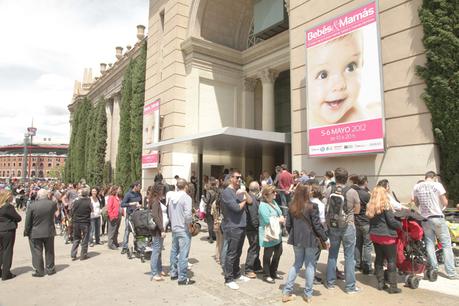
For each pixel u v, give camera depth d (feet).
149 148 59.57
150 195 22.65
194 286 19.92
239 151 61.11
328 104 33.71
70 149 142.72
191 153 62.95
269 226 20.36
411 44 28.66
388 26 30.48
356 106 31.22
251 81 70.69
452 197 25.55
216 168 66.74
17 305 17.04
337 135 32.65
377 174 30.40
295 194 17.75
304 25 38.88
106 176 107.86
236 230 20.08
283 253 28.19
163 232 21.86
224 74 67.72
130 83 83.41
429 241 20.52
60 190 55.01
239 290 19.07
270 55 64.18
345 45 32.55
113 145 118.42
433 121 26.50
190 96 62.75
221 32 69.00
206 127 64.69
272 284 20.13
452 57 25.63
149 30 74.84
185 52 64.44
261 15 63.31
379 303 16.63
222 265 23.50
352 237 18.39
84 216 28.35
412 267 19.80
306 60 36.24
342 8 34.68
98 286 20.16
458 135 25.04
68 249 32.78
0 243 22.27
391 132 29.63
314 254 17.34
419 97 27.86
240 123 69.10
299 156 38.27
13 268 25.34
